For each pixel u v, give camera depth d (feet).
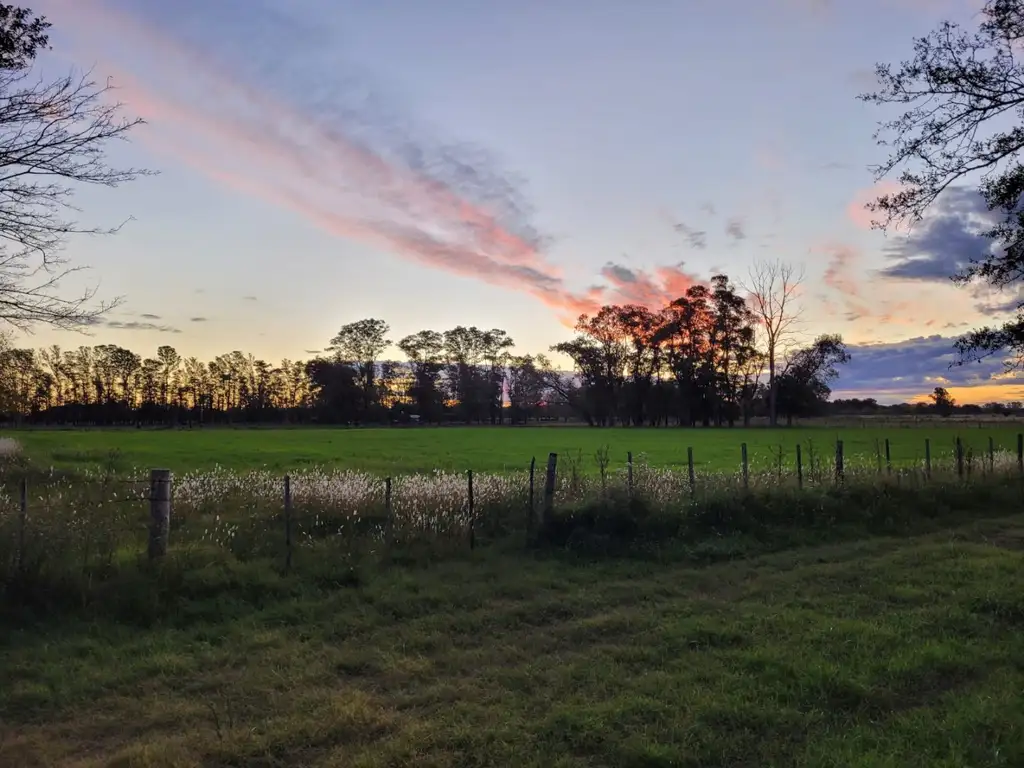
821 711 16.66
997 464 61.93
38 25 39.22
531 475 37.99
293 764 14.55
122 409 423.23
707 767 14.21
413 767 14.06
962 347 36.60
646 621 24.04
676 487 44.75
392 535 34.58
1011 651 20.44
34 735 16.11
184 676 19.56
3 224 38.19
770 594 27.71
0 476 63.31
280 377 471.21
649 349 331.77
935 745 14.79
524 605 26.18
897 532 41.73
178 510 38.40
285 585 27.58
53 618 23.57
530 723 16.01
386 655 20.97
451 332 452.76
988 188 34.42
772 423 293.43
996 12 33.60
